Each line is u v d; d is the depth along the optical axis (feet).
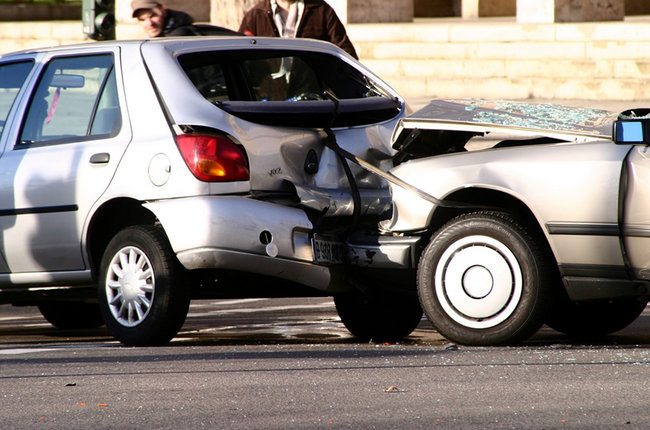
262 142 60.08
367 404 44.24
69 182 62.59
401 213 59.21
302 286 62.03
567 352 54.44
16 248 64.95
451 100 62.64
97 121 62.95
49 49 66.90
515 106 61.26
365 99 65.00
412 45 193.88
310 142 61.82
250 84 68.49
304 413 43.01
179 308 59.93
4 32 246.47
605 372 49.11
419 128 59.52
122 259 61.41
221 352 57.72
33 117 65.77
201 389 47.83
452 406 43.55
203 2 215.92
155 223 61.82
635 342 62.59
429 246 57.82
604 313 64.59
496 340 56.34
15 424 42.70
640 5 283.79
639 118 52.37
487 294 56.39
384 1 216.54
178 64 61.72
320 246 60.18
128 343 61.21
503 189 56.08
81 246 62.75
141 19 83.87
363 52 198.39
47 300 67.26
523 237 55.72
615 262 54.13
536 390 45.91
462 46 188.85
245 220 58.44
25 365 55.62
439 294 57.41
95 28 118.52
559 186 54.90
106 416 43.45
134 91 61.72
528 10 198.80
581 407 42.86
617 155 54.13
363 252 60.90
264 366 52.75
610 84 164.66
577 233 54.54
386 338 68.59
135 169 60.29
